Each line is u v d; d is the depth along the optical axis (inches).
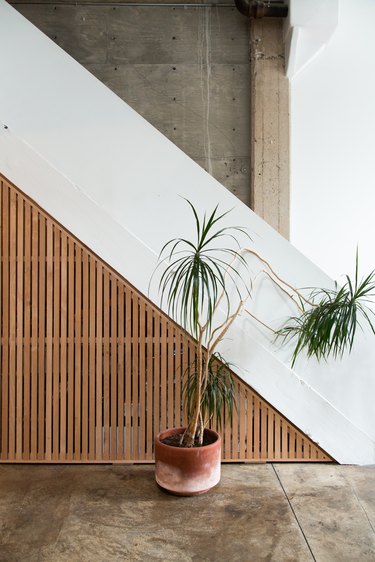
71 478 125.2
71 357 134.3
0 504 110.3
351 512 107.9
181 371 134.4
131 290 133.4
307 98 171.9
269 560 89.7
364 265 171.9
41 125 130.2
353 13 172.9
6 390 135.0
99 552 92.0
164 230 131.8
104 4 171.9
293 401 135.1
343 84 172.2
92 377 134.5
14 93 129.8
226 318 132.7
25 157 130.2
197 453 114.2
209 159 172.2
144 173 131.7
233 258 133.2
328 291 133.5
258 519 104.7
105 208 131.3
